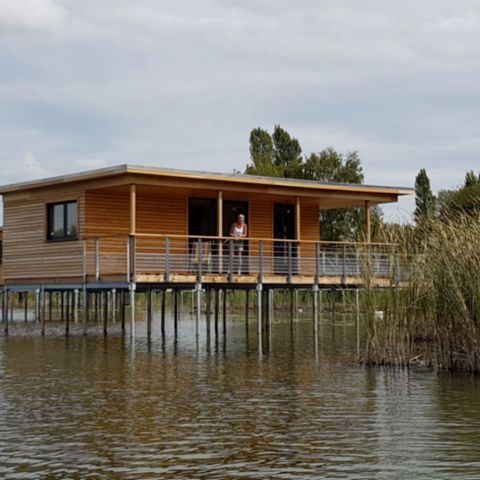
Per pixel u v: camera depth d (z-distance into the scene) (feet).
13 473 30.63
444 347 56.29
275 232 99.45
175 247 90.74
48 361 63.52
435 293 55.42
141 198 89.04
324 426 38.32
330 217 152.66
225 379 53.52
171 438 35.94
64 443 35.06
